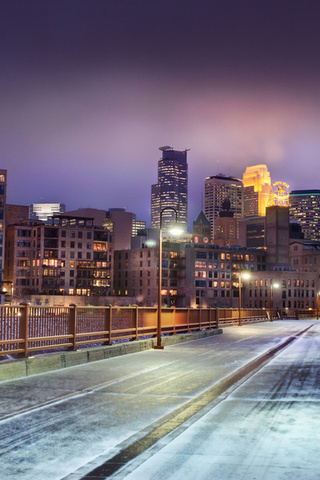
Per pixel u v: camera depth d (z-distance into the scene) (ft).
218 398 36.65
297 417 30.68
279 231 552.82
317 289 510.58
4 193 409.49
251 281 516.32
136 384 42.93
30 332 49.78
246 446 24.71
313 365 57.26
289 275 495.82
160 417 30.86
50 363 50.88
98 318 65.72
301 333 128.77
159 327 81.15
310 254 546.26
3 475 21.21
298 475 20.65
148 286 490.90
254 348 81.35
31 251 450.30
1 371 43.29
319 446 24.66
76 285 449.06
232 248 541.34
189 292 492.54
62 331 56.18
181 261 501.97
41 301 413.80
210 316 127.75
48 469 21.89
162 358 64.39
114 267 529.45
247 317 204.85
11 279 446.60
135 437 26.40
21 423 29.22
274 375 48.67
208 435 26.66
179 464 22.13
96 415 31.30
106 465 22.17
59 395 37.35
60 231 447.83
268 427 28.27
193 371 51.67
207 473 20.99
